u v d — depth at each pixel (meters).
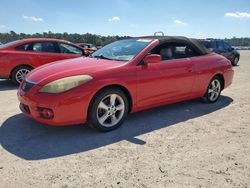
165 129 4.46
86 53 8.97
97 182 2.88
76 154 3.51
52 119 3.80
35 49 8.09
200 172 3.12
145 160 3.38
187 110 5.55
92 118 4.03
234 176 3.05
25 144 3.77
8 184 2.82
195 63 5.43
